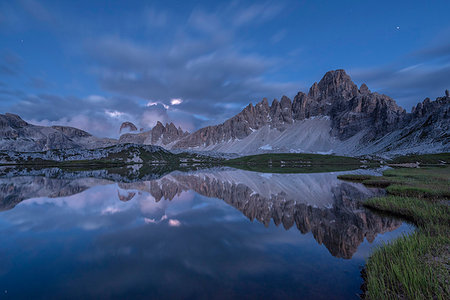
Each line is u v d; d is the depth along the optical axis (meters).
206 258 13.71
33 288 10.65
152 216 23.84
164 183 56.34
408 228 19.23
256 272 11.86
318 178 66.44
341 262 12.99
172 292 10.09
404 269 10.04
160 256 13.95
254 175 81.38
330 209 26.86
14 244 16.14
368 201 28.22
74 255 14.28
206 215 24.33
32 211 26.17
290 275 11.59
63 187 48.31
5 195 37.78
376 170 94.88
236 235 17.84
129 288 10.48
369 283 9.91
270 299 9.44
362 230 18.97
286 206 28.77
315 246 15.55
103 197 35.59
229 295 9.80
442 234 15.69
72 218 23.09
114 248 15.32
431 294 8.52
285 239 16.95
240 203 30.81
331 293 9.95
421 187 34.66
